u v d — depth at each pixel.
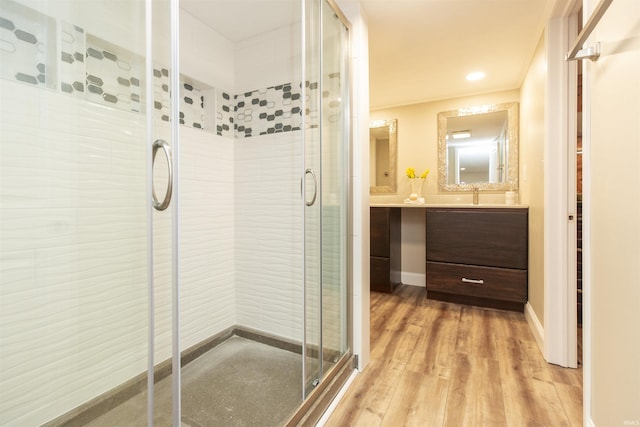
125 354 1.17
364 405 1.39
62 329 1.18
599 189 1.02
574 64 1.64
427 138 3.29
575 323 1.67
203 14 1.76
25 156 1.10
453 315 2.49
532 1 1.67
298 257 1.85
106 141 1.30
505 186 2.97
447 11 1.76
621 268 0.87
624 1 0.83
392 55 2.27
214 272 1.96
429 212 2.79
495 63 2.40
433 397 1.44
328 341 1.58
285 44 1.85
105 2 1.30
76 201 1.22
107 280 1.25
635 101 0.79
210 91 1.94
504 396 1.44
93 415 1.15
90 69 1.27
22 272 1.09
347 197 1.68
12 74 1.08
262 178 1.97
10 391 1.07
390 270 3.04
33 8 1.13
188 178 1.79
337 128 1.65
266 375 1.64
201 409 1.36
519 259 2.45
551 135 1.71
